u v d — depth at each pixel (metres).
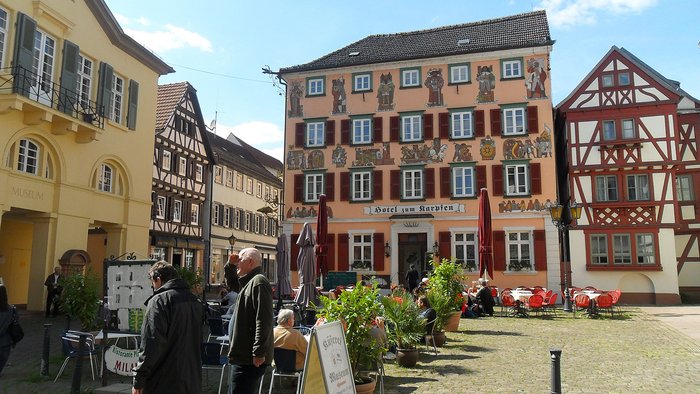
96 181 21.95
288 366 7.41
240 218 45.00
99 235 28.42
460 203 30.22
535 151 29.53
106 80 22.39
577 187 29.69
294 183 32.75
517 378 9.45
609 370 10.25
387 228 31.05
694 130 32.69
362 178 31.89
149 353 4.63
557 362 6.78
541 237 28.83
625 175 29.19
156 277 5.20
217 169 40.75
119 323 9.53
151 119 25.80
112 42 23.06
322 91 33.09
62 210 19.88
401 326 10.69
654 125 29.00
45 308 19.38
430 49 32.88
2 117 17.31
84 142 20.72
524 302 22.16
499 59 30.67
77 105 20.56
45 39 19.47
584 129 29.91
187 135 35.97
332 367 5.27
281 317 7.63
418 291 16.38
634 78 29.52
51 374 9.62
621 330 16.33
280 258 16.81
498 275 29.08
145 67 25.45
